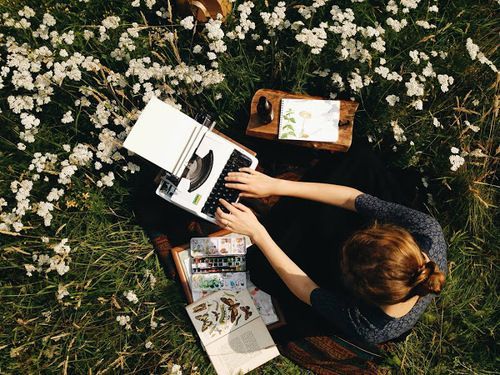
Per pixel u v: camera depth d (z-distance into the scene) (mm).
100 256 2979
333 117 2793
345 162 2756
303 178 3111
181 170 2359
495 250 3021
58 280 2924
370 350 2914
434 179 3023
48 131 2965
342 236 2650
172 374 2814
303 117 2803
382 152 3096
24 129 2980
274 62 3035
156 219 3076
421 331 3033
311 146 2877
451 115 2986
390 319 1979
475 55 2725
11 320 2887
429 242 2018
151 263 3047
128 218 3047
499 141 2979
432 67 2996
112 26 2766
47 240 2750
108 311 2971
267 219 3027
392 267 1707
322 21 3086
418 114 3008
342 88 2889
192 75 2789
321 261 2662
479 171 3000
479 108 3004
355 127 3082
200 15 2936
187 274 3021
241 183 2648
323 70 3002
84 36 2836
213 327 2943
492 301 3029
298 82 2955
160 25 2949
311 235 2711
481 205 2967
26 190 2688
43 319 2904
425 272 1701
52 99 2996
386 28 3031
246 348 2936
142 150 2303
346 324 2100
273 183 2594
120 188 2998
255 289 3014
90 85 2996
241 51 3061
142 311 2988
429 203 3080
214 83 2820
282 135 2787
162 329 2959
